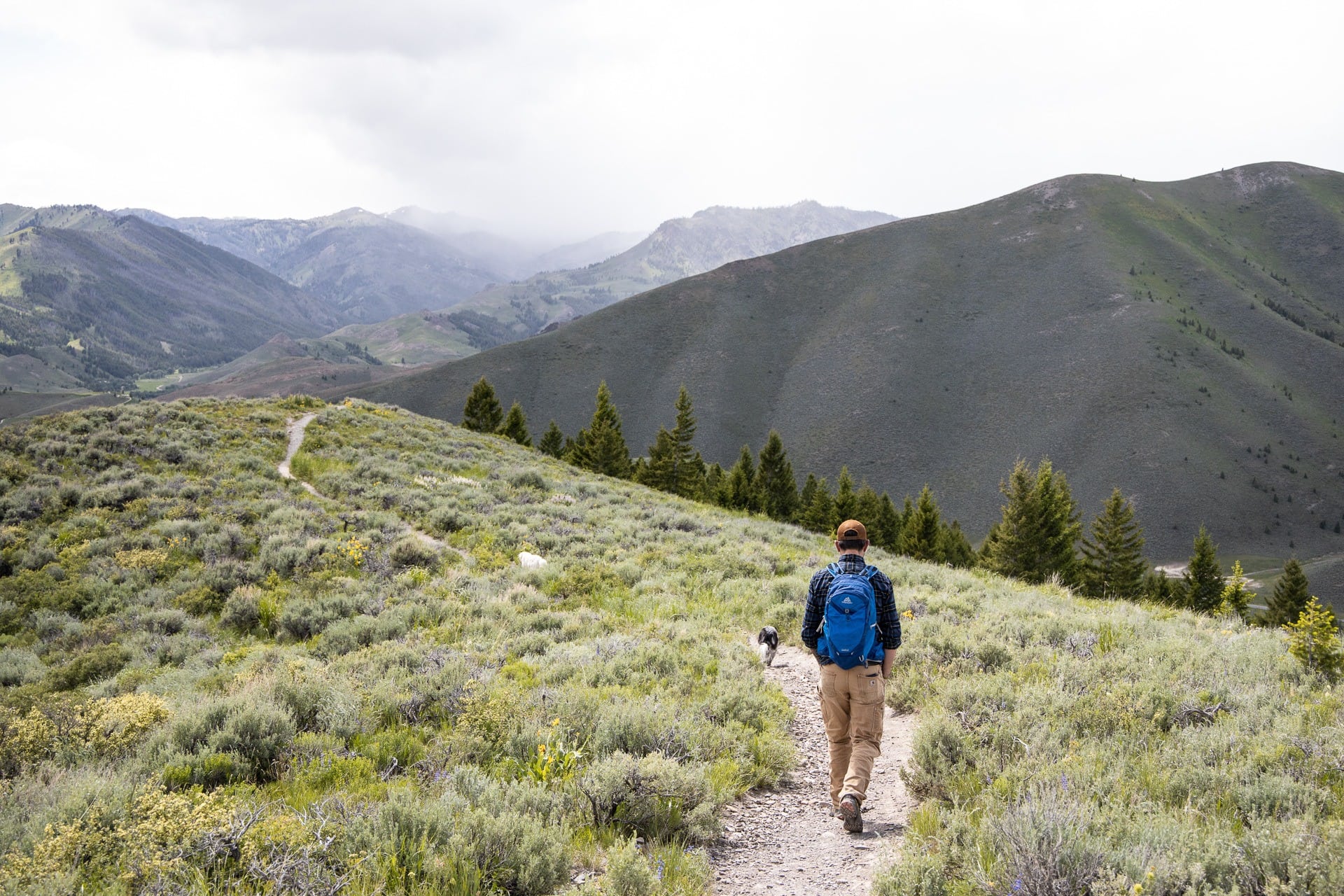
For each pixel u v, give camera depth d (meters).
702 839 4.91
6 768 6.15
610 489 30.08
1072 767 4.85
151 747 6.05
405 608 12.55
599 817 4.90
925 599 12.49
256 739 6.11
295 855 3.85
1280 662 7.27
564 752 5.76
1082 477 196.88
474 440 38.00
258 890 3.68
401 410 41.47
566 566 16.39
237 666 10.52
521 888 3.95
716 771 5.92
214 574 15.35
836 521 71.88
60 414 26.61
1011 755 5.47
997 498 195.62
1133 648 8.30
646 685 8.08
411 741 6.32
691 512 26.80
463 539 18.97
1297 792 4.21
